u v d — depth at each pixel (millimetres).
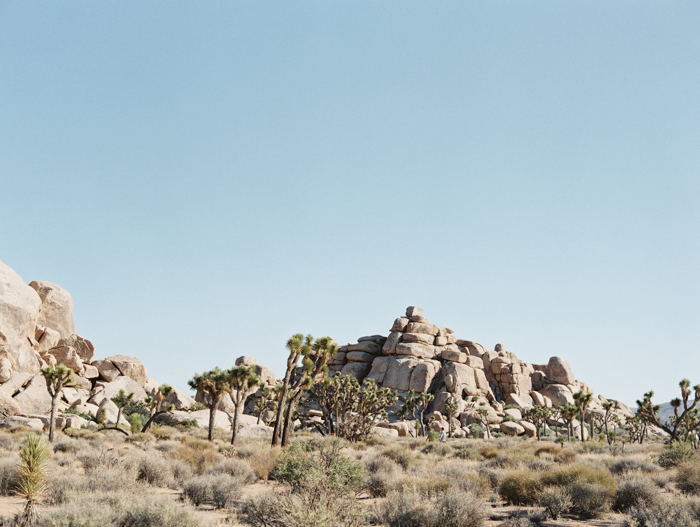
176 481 15352
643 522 10039
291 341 29625
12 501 11195
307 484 8688
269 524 8156
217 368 38500
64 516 7551
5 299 58312
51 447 23672
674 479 17156
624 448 35969
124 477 12250
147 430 45906
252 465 18547
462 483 14258
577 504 11969
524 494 13539
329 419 46844
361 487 13672
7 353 56469
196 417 61938
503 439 56594
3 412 49562
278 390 48906
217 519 9508
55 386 33094
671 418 46219
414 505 10344
